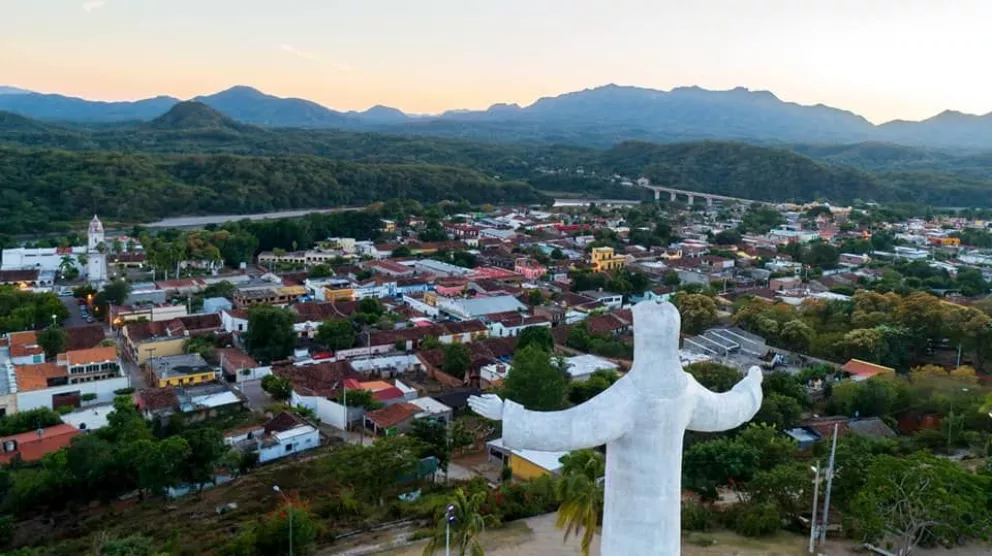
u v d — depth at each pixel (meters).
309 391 96.81
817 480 54.62
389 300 151.12
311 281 161.62
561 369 100.94
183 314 131.00
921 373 96.62
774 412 81.56
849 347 112.81
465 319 133.62
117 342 122.00
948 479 51.31
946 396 88.56
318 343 121.31
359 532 59.97
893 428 87.44
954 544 53.97
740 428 77.56
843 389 92.19
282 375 101.69
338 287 155.25
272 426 85.62
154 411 89.38
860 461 59.16
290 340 116.50
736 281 180.50
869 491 51.94
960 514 48.78
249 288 155.25
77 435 78.12
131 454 71.25
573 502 47.75
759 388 28.28
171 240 196.75
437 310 142.00
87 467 69.56
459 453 82.88
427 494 68.31
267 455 80.81
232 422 89.56
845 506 58.22
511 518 61.62
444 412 91.25
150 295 144.88
